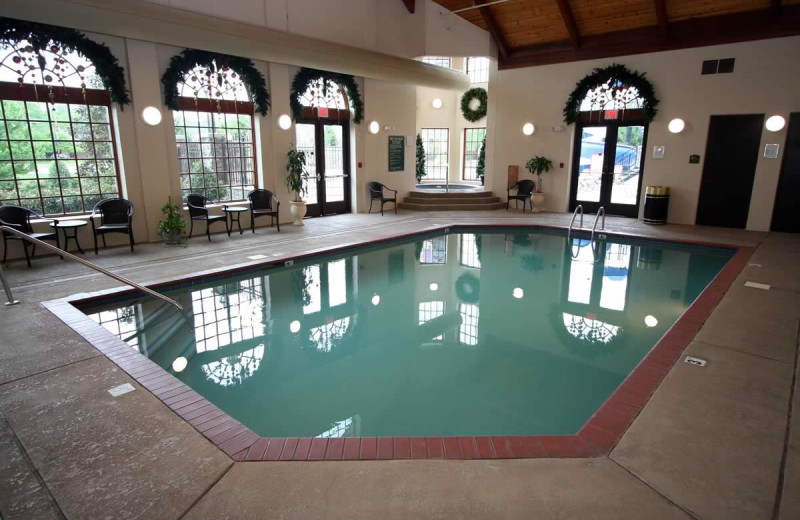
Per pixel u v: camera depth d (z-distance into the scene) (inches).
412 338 186.7
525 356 170.7
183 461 94.7
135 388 123.6
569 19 377.4
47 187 270.5
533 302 226.1
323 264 284.4
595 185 430.3
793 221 340.8
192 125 323.9
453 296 234.7
